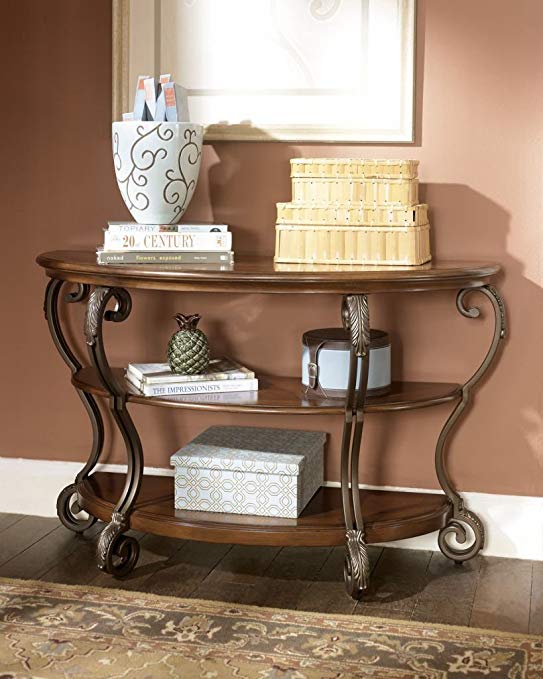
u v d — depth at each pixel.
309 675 2.31
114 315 2.91
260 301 3.16
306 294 3.12
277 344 3.16
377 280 2.54
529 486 3.04
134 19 3.10
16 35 3.21
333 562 3.00
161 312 3.24
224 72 3.06
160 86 2.95
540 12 2.86
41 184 3.27
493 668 2.35
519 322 2.98
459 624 2.58
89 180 3.23
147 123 2.84
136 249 2.74
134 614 2.61
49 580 2.83
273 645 2.45
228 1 3.03
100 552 2.82
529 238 2.94
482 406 3.04
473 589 2.81
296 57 3.01
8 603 2.66
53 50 3.19
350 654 2.41
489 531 3.07
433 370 3.06
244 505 2.85
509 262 2.96
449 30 2.92
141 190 2.89
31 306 3.34
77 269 2.72
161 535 3.14
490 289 2.88
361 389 2.65
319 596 2.74
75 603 2.67
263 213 3.11
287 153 3.07
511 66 2.89
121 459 3.34
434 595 2.76
